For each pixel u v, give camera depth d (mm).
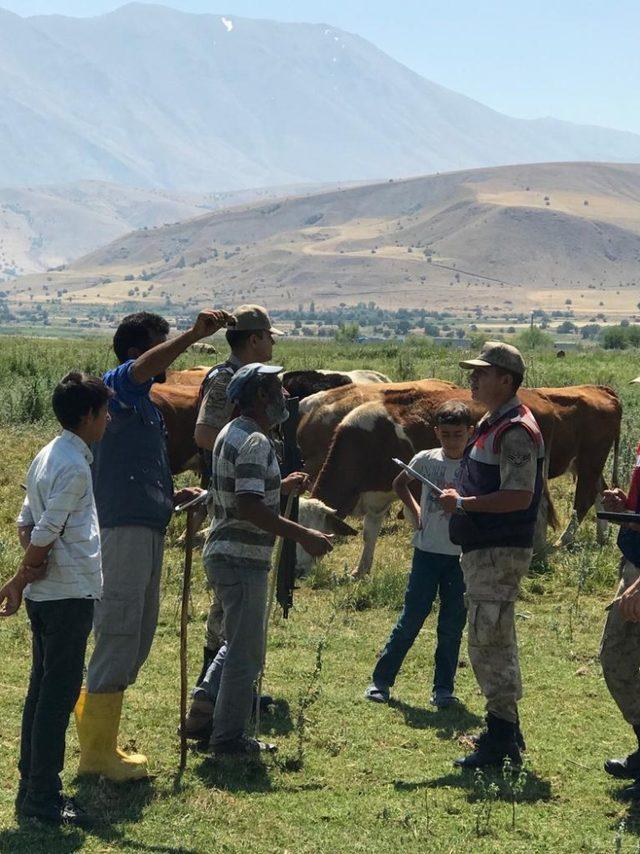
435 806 8250
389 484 12828
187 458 13703
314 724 9195
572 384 27125
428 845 7809
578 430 13914
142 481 8422
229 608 8578
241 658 8602
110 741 8359
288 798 8266
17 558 11766
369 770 8641
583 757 8898
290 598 9578
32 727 7930
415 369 29016
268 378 8539
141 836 7773
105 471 8422
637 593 8211
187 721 8898
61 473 7867
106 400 8008
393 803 8266
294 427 9250
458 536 8656
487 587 8617
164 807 8078
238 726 8633
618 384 27594
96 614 8391
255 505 8359
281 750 8797
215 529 8617
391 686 9797
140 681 9664
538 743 9047
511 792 8391
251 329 9148
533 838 7941
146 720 9086
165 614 10961
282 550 9430
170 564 12117
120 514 8359
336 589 11867
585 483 14203
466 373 26438
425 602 9641
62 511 7832
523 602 11891
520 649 10633
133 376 8422
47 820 7840
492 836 7945
